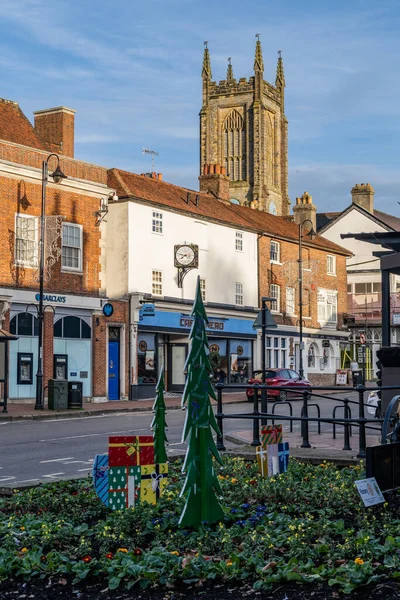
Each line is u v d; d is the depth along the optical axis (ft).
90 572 21.68
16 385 103.76
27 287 105.70
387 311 54.13
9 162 103.19
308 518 25.54
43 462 48.55
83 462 48.29
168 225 133.28
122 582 20.92
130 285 124.06
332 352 187.42
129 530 25.03
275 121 385.50
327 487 30.68
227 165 374.84
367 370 206.90
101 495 27.37
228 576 20.47
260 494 29.45
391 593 18.76
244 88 371.56
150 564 21.25
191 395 25.05
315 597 18.89
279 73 391.24
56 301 109.09
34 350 106.42
